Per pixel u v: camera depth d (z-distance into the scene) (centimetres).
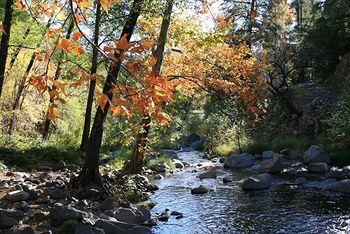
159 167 1508
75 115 2125
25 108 1836
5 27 974
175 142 2550
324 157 1438
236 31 2722
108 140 1952
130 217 786
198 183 1252
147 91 257
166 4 1052
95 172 973
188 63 1342
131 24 903
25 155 1388
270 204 945
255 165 1556
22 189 911
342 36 2392
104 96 262
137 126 1070
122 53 248
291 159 1614
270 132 2253
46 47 260
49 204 823
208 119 2852
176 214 880
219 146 2055
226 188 1154
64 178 1109
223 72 1321
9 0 959
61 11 277
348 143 1515
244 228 774
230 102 1305
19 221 701
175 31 1299
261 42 2669
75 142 1792
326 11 2508
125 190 1060
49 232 645
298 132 2066
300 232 735
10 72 1697
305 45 2494
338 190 1031
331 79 2442
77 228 649
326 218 808
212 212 896
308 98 2223
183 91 1423
